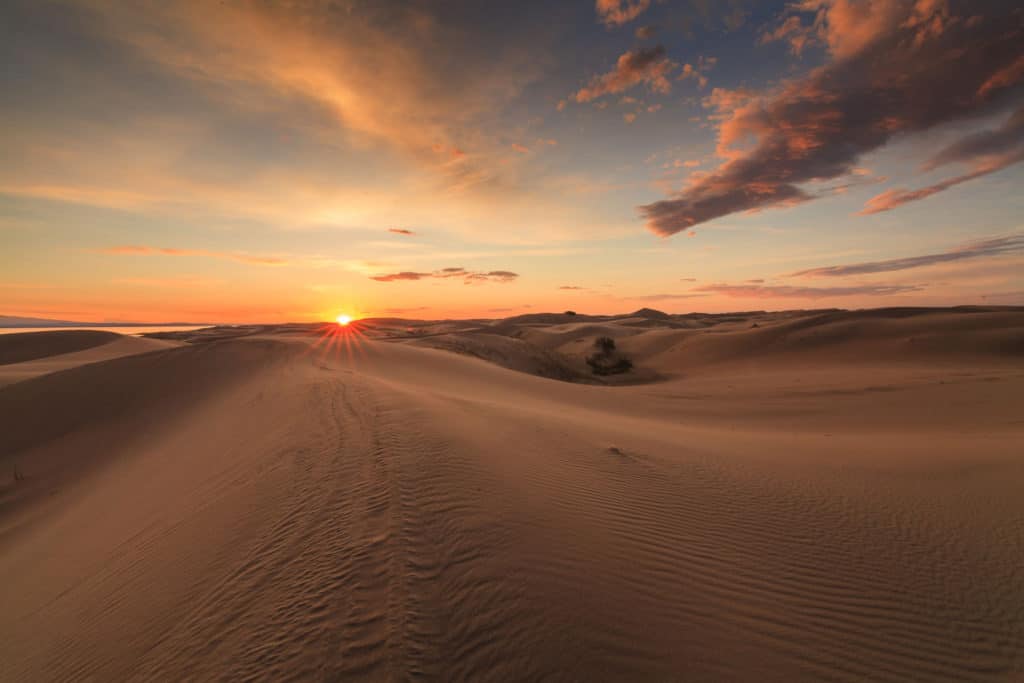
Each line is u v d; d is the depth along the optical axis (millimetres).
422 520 5164
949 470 8930
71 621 5535
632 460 8539
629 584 4348
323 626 3793
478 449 7520
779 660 3676
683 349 57719
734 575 4832
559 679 3236
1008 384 19438
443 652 3455
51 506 12664
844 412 18531
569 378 48750
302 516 5812
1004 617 4523
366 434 8609
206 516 6914
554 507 5730
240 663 3590
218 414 16156
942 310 48500
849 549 5695
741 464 9219
